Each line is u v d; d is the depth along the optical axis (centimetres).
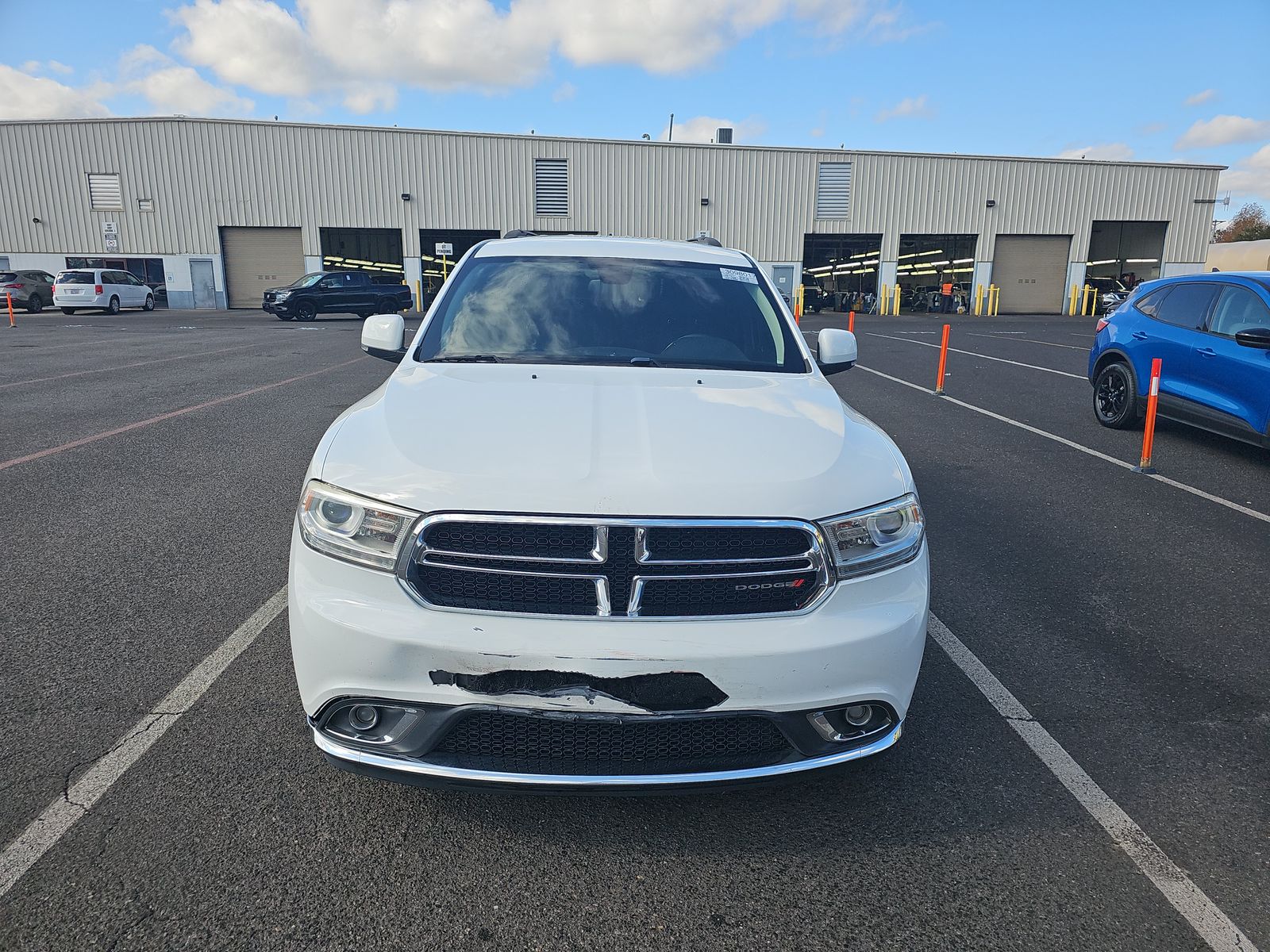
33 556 452
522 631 210
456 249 3388
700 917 210
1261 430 686
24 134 3170
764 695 214
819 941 203
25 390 1021
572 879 221
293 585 228
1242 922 213
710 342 342
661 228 3450
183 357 1436
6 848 224
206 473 636
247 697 308
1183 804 262
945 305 3653
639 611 214
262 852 226
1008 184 3572
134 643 350
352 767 220
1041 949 203
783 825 247
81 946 192
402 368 315
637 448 236
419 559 215
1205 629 394
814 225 3528
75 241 3256
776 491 223
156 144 3198
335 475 229
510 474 220
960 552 496
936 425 898
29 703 300
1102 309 3700
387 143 3266
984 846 240
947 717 312
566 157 3353
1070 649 371
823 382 322
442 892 215
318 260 3316
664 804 255
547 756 217
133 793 250
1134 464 725
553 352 329
